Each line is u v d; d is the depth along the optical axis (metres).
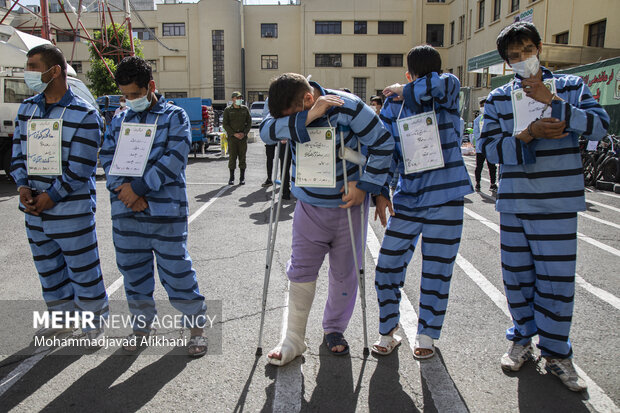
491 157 2.70
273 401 2.61
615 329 3.42
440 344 3.23
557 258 2.64
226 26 39.78
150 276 3.20
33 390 2.72
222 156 16.64
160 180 2.84
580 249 5.45
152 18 41.31
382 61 40.28
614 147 9.88
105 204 8.16
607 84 11.52
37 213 2.98
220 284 4.36
